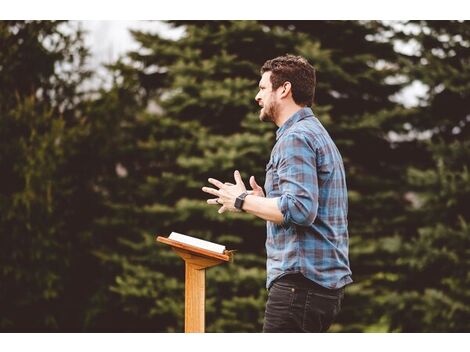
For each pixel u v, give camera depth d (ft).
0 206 27.07
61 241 28.37
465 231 26.53
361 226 27.81
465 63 27.94
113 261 28.55
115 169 29.66
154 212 27.61
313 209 10.36
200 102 26.68
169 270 27.84
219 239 26.40
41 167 27.45
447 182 26.99
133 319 29.37
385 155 29.27
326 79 26.99
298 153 10.62
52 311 28.81
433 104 28.45
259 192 11.71
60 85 29.60
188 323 11.67
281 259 10.96
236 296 26.30
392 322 27.63
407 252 27.09
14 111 27.48
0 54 28.02
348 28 27.84
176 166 28.91
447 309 26.76
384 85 28.30
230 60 26.63
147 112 28.30
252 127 26.12
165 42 28.30
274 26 27.84
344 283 11.06
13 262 27.50
